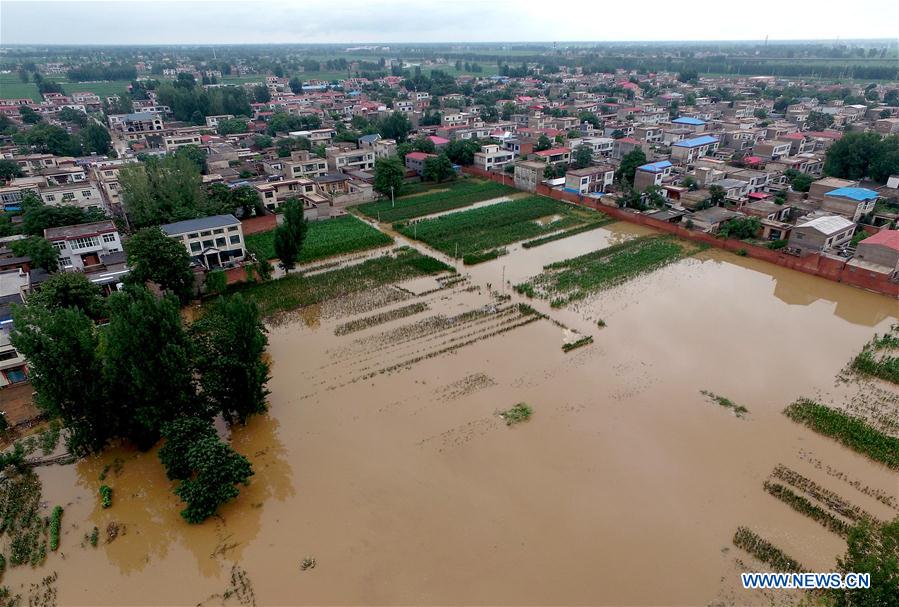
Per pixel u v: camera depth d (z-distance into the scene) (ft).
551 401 152.25
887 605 79.36
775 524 114.01
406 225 299.38
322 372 166.20
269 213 308.60
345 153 403.13
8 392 156.04
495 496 120.67
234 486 119.85
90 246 222.07
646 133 454.40
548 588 100.99
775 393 155.22
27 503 122.21
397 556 107.55
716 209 297.12
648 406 150.00
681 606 98.02
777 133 451.53
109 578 105.19
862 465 129.49
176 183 283.38
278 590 102.01
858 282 221.46
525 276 233.55
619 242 276.41
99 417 128.88
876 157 327.06
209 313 196.24
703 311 203.21
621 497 120.37
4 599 100.48
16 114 590.96
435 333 187.11
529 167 359.66
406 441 137.49
